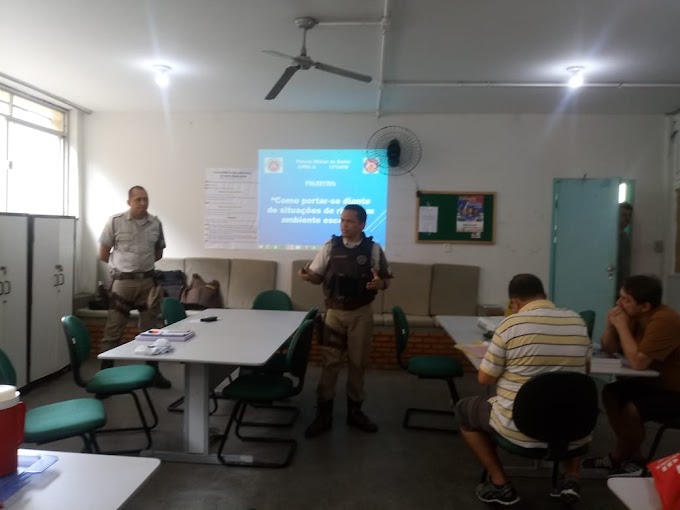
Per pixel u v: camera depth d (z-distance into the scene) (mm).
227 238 5617
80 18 3113
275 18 3088
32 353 4125
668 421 2545
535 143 5316
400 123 5402
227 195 5590
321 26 3176
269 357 2533
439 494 2557
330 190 5500
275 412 3676
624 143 5254
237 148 5570
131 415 3527
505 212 5363
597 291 5191
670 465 1211
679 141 4992
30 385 4121
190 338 2973
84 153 5645
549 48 3482
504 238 5371
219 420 3529
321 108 5277
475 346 2781
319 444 3135
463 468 2846
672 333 2389
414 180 5422
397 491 2582
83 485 1194
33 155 5031
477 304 5332
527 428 2031
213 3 2889
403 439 3234
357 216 3215
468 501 2492
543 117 5305
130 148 5629
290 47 3564
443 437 3273
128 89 4672
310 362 5078
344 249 3246
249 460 2830
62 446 3041
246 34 3344
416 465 2875
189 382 2844
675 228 5070
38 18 3111
